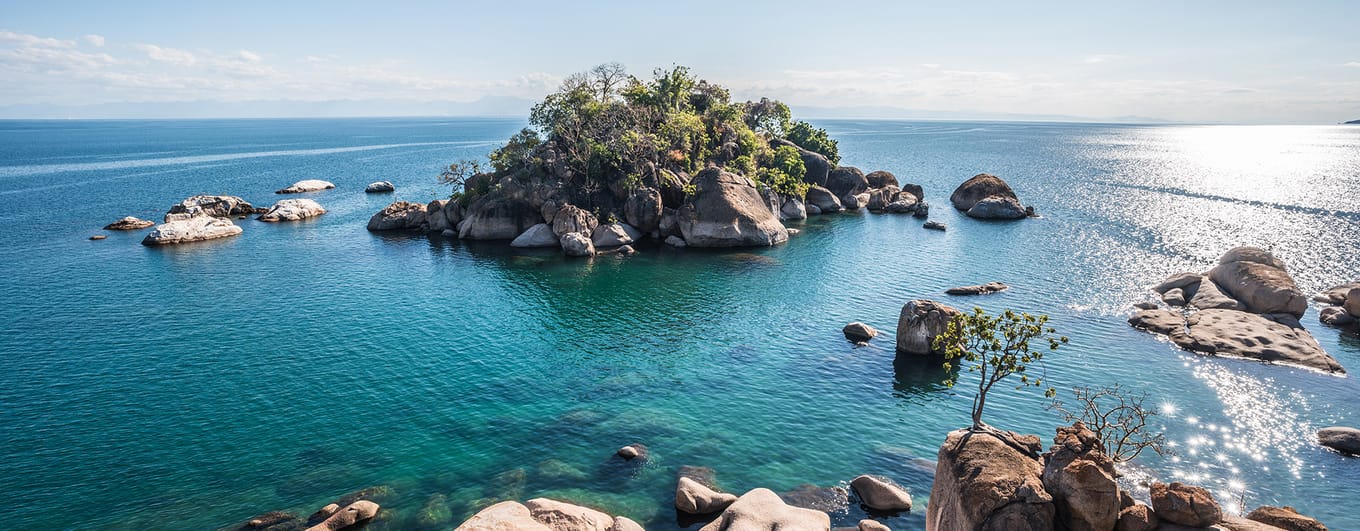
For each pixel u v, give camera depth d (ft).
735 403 140.05
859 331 178.09
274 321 190.90
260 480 110.32
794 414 135.13
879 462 116.57
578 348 172.24
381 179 583.17
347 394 143.43
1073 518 69.97
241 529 97.14
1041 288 220.02
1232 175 571.28
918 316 164.86
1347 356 159.02
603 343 175.94
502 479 110.83
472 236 312.29
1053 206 395.75
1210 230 311.68
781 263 263.90
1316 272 233.96
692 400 141.49
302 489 107.76
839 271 249.75
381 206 423.23
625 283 235.40
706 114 416.67
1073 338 172.35
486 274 247.29
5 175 595.06
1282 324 173.06
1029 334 111.45
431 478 111.24
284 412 134.62
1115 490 69.82
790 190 372.17
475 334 182.29
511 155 331.57
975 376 152.66
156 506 102.89
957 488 76.13
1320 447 118.21
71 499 104.58
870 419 133.08
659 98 397.80
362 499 104.12
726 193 302.66
